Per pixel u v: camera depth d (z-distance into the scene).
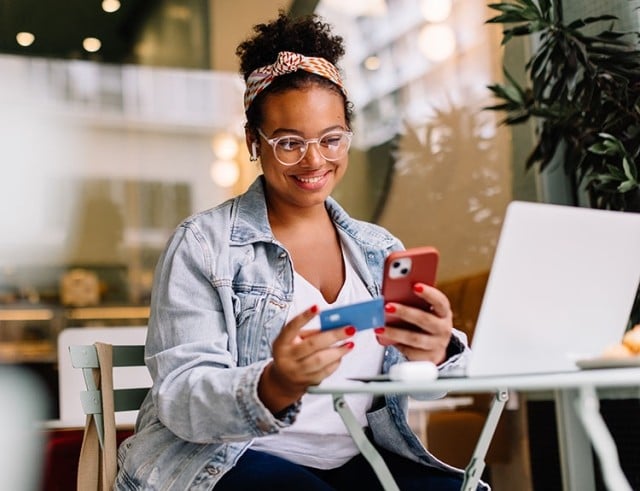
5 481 3.18
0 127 8.74
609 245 1.28
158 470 1.50
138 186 8.96
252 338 1.61
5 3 8.06
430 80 5.46
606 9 3.00
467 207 4.82
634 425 2.78
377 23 6.21
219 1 8.23
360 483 1.63
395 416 1.65
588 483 3.10
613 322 1.34
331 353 1.24
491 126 4.57
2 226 8.65
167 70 9.05
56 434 3.13
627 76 2.66
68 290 8.50
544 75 2.87
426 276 1.30
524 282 1.23
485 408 3.70
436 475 1.63
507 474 3.61
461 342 1.49
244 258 1.66
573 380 1.10
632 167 2.52
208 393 1.37
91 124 8.96
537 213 1.20
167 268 1.63
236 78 9.01
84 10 8.29
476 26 4.88
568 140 2.83
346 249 1.78
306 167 1.62
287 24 1.71
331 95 1.64
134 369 3.23
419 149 5.49
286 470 1.46
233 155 8.71
